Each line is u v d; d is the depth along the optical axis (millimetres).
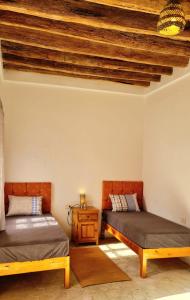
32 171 4590
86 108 4910
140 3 2297
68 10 2574
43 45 3322
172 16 1712
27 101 4578
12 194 4430
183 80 4078
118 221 4098
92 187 4918
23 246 2783
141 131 5250
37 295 2801
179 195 4090
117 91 5027
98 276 3270
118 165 5094
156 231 3381
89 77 4684
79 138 4859
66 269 2947
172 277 3314
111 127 5055
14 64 4199
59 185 4727
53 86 4711
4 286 2984
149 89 5020
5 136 4461
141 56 3738
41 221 3783
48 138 4684
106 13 2686
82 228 4418
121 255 4020
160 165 4648
